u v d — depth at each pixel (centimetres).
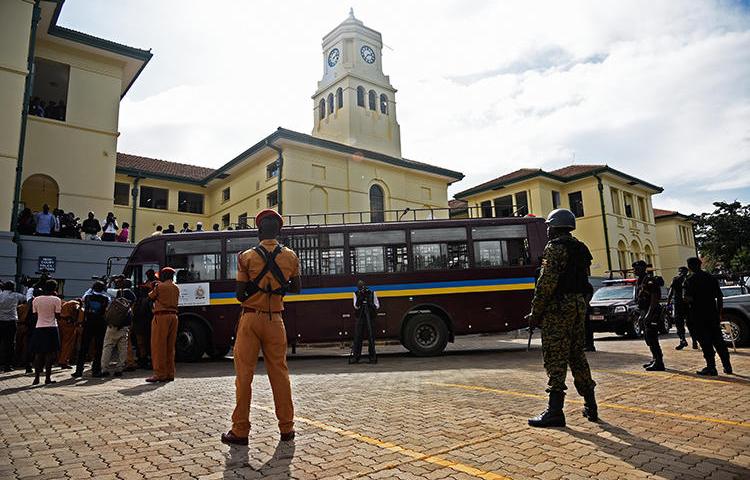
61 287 1606
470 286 1292
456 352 1386
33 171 1941
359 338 1165
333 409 575
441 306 1283
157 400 661
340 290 1288
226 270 1304
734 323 1205
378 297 1284
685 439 425
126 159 3081
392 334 1272
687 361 952
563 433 445
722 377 752
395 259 1305
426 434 451
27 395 736
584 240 3497
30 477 354
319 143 2550
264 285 445
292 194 2483
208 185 3178
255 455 397
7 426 519
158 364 855
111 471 365
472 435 445
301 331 1274
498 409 552
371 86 3312
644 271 887
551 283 474
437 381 791
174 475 354
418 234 1320
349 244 1312
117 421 532
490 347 1539
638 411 530
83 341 964
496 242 1320
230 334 1276
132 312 1045
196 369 1110
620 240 3538
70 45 2067
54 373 1036
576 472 346
